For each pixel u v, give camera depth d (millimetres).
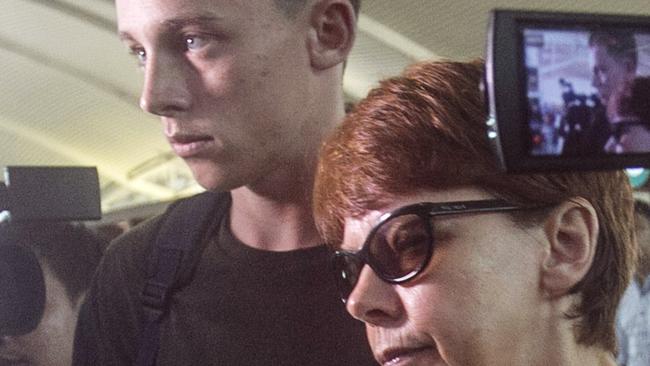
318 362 1070
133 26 989
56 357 1509
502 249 746
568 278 763
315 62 1036
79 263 1537
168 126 1010
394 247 752
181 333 1143
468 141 736
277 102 1002
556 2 2646
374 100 782
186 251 1167
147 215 1801
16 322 1481
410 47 3232
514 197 745
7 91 4875
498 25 597
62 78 4688
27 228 1491
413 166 740
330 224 810
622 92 624
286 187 1085
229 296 1123
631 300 1479
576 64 611
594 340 795
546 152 601
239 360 1102
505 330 747
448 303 737
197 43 973
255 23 971
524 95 596
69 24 4074
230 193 1189
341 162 781
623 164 624
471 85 753
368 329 816
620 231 812
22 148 5500
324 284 1086
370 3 3031
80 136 5312
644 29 633
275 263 1107
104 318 1235
